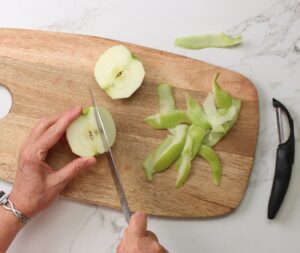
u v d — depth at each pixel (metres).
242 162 0.61
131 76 0.61
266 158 0.62
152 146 0.61
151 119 0.61
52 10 0.68
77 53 0.63
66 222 0.62
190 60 0.63
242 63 0.65
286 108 0.63
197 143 0.60
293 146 0.61
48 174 0.58
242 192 0.60
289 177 0.60
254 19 0.66
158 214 0.60
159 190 0.60
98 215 0.62
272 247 0.61
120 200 0.58
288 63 0.65
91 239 0.62
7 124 0.62
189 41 0.66
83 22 0.67
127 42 0.64
